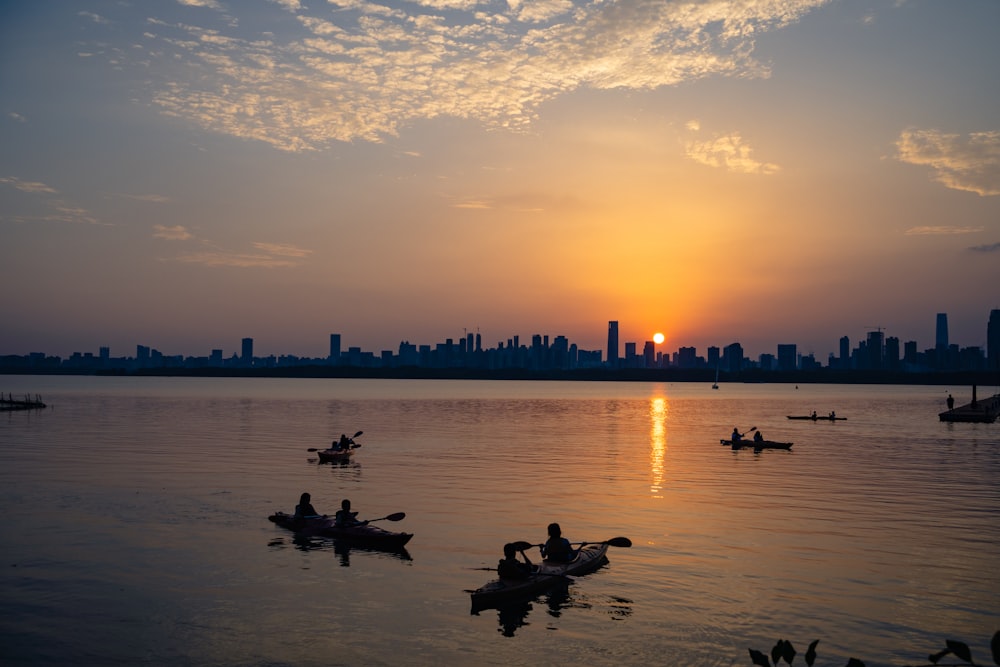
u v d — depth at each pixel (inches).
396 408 4768.7
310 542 948.0
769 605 705.0
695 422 3619.6
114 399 5713.6
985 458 1971.0
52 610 689.0
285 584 769.6
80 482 1414.9
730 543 950.4
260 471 1603.1
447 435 2689.5
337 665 574.9
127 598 722.2
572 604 712.4
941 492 1371.8
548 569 793.6
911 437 2674.7
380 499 1272.1
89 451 1966.0
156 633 635.5
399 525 1058.1
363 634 636.7
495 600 719.1
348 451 1873.8
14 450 1983.3
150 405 4746.6
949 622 657.6
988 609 690.8
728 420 3806.6
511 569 757.9
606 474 1611.7
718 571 820.0
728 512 1162.0
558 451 2128.4
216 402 5324.8
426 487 1411.2
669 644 614.2
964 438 2628.0
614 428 3132.4
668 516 1129.4
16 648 604.7
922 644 609.3
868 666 567.8
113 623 657.0
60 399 5664.4
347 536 959.0
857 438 2642.7
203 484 1405.0
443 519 1102.4
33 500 1225.4
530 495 1321.4
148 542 938.7
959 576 796.6
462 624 660.7
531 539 974.4
